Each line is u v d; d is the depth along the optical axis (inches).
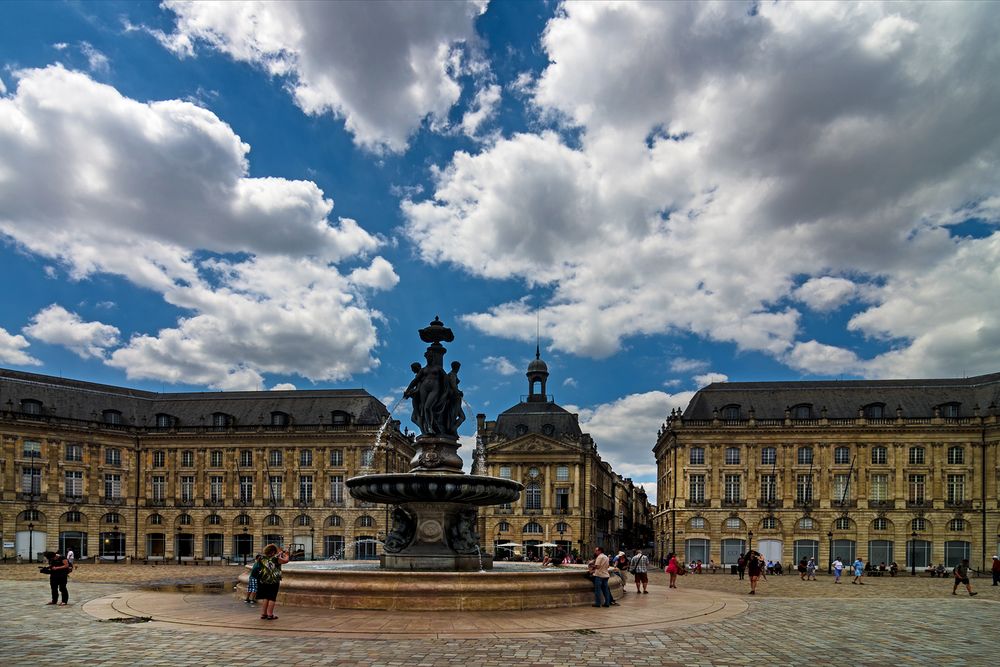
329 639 653.9
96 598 1056.8
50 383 3585.1
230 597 989.8
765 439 3366.1
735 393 3548.2
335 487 3545.8
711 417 3462.1
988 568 3112.7
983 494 3174.2
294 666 545.6
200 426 3646.7
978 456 3193.9
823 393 3472.0
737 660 600.7
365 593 828.6
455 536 1008.2
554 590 890.1
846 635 764.0
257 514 3558.1
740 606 1035.3
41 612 869.8
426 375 1067.3
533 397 4306.1
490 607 836.0
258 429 3604.8
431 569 973.8
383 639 654.5
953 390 3368.6
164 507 3619.6
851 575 2748.5
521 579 868.0
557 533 3868.1
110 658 573.6
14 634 690.8
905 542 3206.2
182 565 2716.5
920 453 3260.3
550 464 3939.5
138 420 3735.2
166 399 3873.0
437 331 1073.5
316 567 1083.9
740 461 3380.9
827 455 3314.5
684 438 3425.2
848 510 3260.3
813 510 3284.9
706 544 3346.5
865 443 3292.3
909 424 3245.6
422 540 996.6
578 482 3907.5
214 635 674.2
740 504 3346.5
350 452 3543.3
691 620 836.6
